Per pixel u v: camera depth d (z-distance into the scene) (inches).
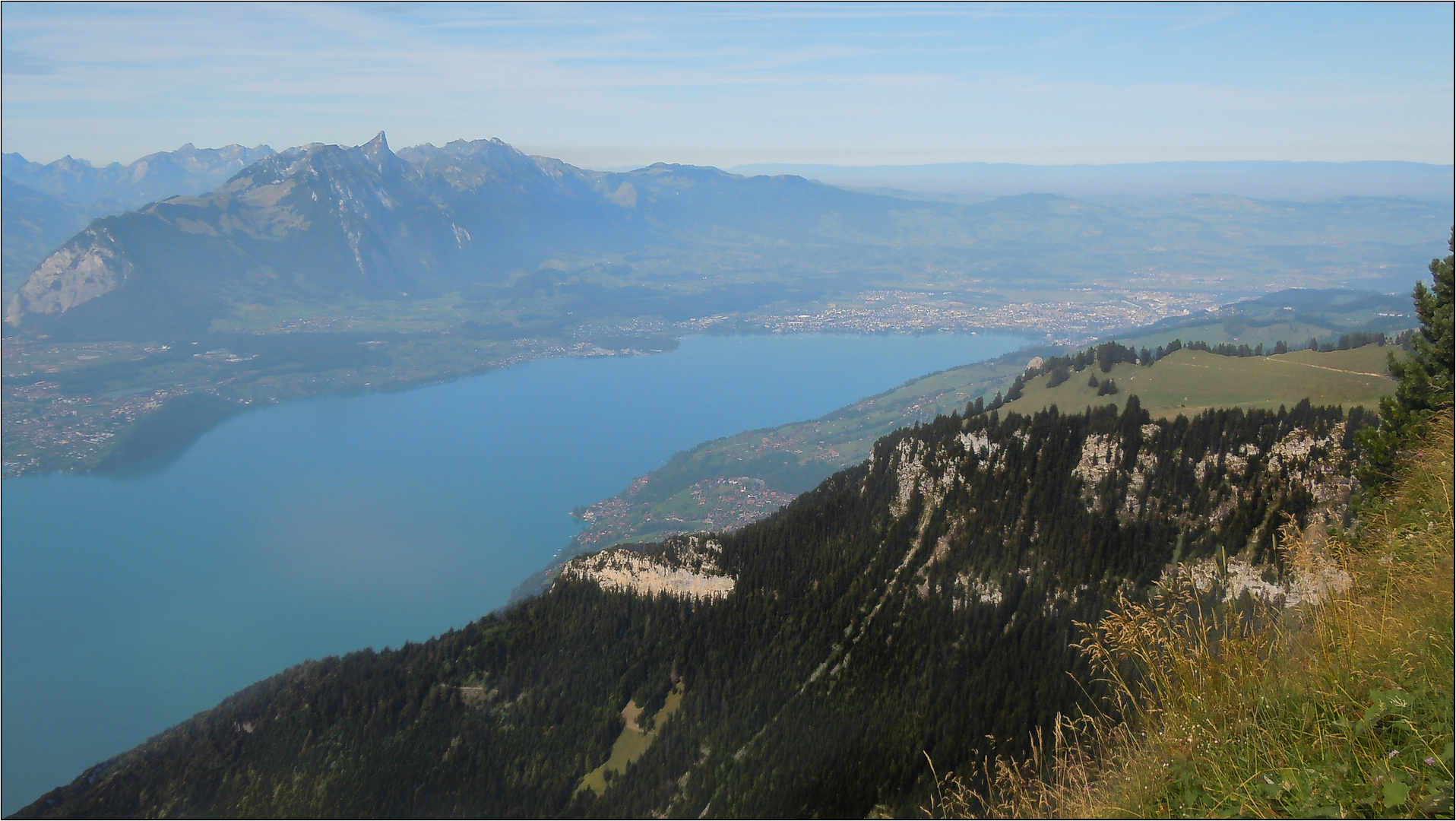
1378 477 1251.8
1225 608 579.2
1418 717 437.7
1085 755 606.9
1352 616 529.7
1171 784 515.8
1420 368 1284.4
